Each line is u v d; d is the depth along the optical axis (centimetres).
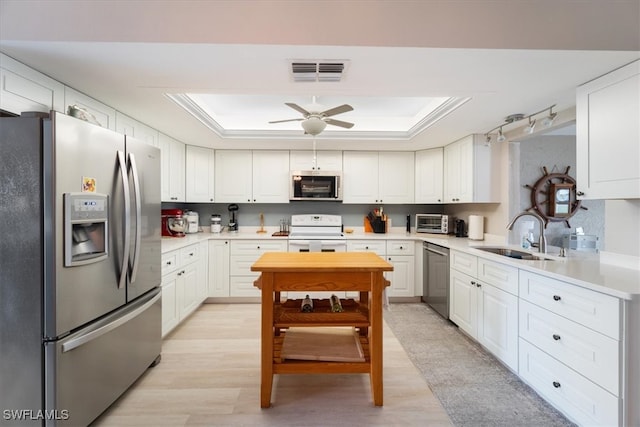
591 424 152
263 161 417
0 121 139
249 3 127
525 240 279
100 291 165
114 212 175
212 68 176
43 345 140
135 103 234
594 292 150
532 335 194
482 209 361
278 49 155
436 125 293
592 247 372
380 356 185
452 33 143
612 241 199
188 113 259
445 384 206
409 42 149
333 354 194
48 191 139
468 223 386
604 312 146
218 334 289
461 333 290
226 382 209
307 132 262
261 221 446
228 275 383
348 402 188
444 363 234
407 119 368
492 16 133
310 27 139
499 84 196
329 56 162
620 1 127
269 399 182
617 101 173
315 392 198
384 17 134
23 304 139
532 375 194
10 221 139
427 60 165
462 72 179
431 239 358
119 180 179
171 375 217
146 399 190
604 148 179
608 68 173
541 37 145
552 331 177
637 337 138
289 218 448
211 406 183
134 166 189
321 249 383
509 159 317
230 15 132
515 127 300
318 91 209
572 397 163
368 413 178
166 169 335
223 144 385
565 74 181
